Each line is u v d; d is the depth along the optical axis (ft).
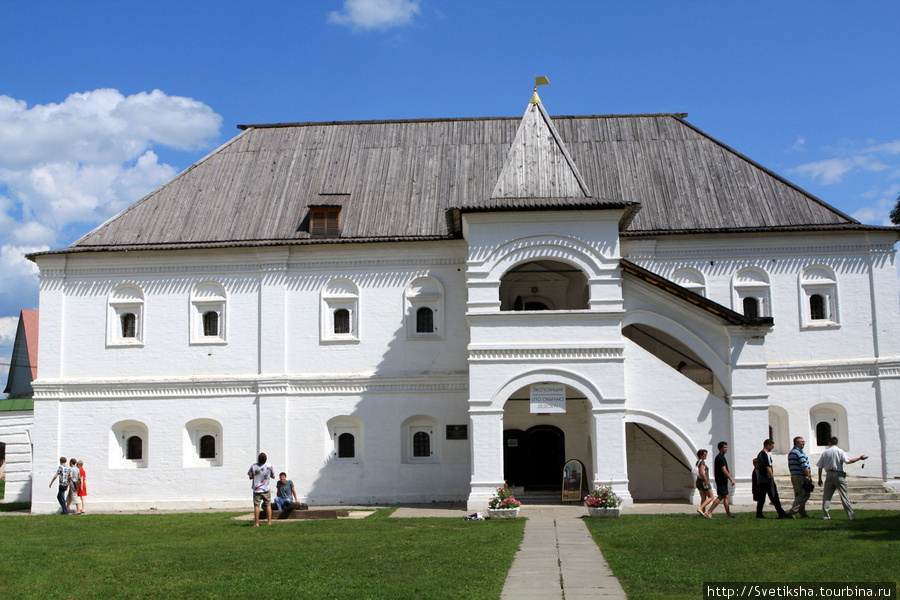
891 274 105.91
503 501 82.33
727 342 93.09
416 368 105.09
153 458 105.60
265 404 105.19
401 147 120.88
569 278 108.99
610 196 110.93
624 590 44.65
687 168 114.73
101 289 109.09
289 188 115.24
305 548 61.41
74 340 108.27
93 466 105.91
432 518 83.25
